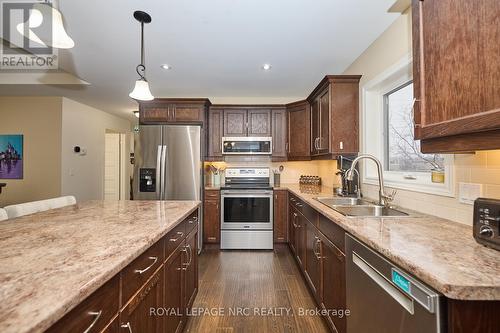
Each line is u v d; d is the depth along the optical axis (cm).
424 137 111
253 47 253
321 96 298
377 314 104
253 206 373
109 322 81
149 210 176
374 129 250
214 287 251
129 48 254
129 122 657
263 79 346
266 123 403
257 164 434
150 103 375
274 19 204
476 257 87
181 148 355
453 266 79
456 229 125
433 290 74
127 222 138
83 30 218
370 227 129
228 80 351
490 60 80
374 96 251
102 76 330
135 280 100
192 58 278
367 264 112
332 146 264
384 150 243
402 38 195
